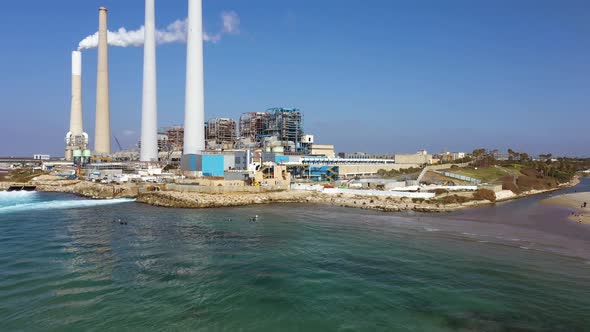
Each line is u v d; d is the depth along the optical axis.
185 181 112.94
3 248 48.06
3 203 95.75
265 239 54.31
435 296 33.69
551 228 65.19
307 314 30.19
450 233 59.47
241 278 37.84
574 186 176.62
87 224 65.31
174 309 30.86
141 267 40.94
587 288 35.69
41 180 147.25
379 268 41.22
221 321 28.98
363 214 78.38
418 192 95.88
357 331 27.59
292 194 101.38
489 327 28.19
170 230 60.44
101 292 34.03
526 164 199.12
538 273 39.78
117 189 111.38
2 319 28.89
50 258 43.81
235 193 99.06
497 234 59.19
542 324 28.62
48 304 31.48
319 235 57.12
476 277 38.47
